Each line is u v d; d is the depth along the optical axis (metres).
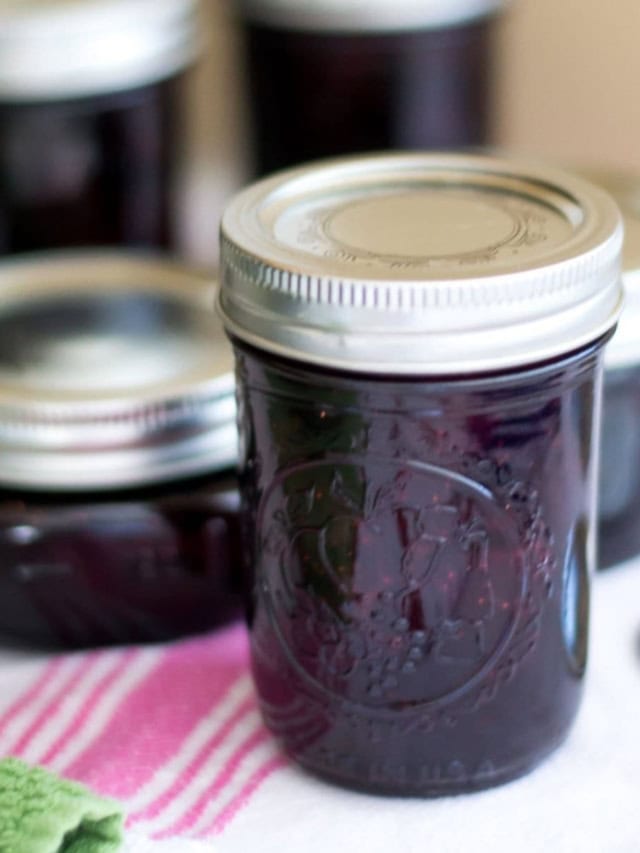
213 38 0.61
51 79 0.47
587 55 0.54
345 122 0.51
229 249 0.32
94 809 0.32
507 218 0.33
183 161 0.53
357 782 0.34
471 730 0.33
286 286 0.30
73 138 0.48
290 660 0.34
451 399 0.30
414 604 0.32
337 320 0.30
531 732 0.34
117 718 0.37
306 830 0.33
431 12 0.49
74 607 0.38
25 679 0.38
